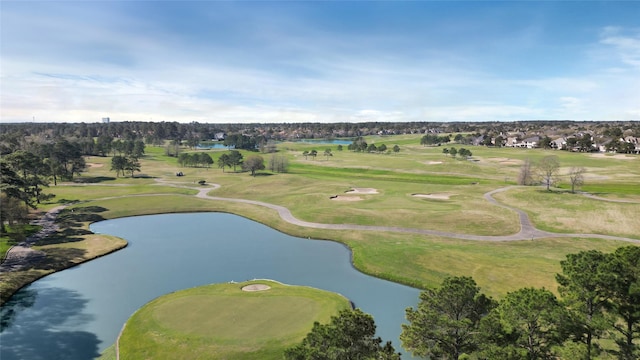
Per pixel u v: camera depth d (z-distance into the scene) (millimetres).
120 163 162875
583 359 27422
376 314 50312
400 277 61344
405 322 48188
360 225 88250
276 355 37406
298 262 70125
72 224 93062
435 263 64062
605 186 121188
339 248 77562
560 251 67500
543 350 29219
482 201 105375
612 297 30422
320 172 171875
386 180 146750
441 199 111250
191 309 47562
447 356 29578
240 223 98188
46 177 138750
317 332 25922
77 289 58906
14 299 55562
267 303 49125
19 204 85562
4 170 85750
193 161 190375
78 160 160000
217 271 66188
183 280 62406
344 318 26531
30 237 81875
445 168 168500
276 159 174625
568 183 128125
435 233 80625
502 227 82375
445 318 28297
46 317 50281
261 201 117375
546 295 28250
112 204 112938
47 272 64562
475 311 29891
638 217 85188
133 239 84688
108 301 54812
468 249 69438
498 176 151000
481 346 27734
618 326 31828
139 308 51812
